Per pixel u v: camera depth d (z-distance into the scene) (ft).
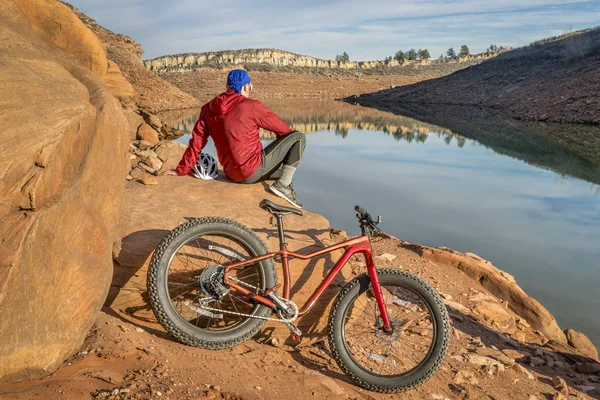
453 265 23.94
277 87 373.81
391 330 13.24
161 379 9.89
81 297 10.03
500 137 101.60
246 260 12.44
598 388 16.78
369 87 393.09
